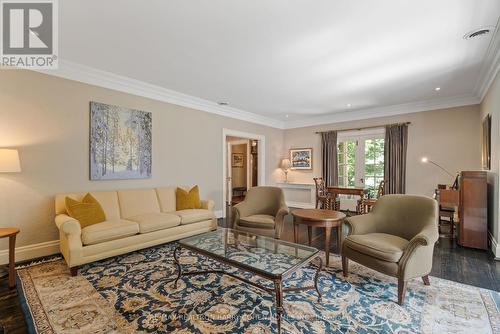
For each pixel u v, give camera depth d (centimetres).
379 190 507
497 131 320
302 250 231
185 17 228
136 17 228
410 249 210
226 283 242
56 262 295
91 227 283
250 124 640
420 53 298
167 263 291
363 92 450
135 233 310
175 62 325
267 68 344
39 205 312
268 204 390
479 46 279
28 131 305
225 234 290
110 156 374
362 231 267
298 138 725
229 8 215
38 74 312
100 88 365
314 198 675
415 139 530
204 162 521
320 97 484
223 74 366
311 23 238
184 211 388
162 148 444
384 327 176
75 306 203
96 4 209
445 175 496
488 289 231
